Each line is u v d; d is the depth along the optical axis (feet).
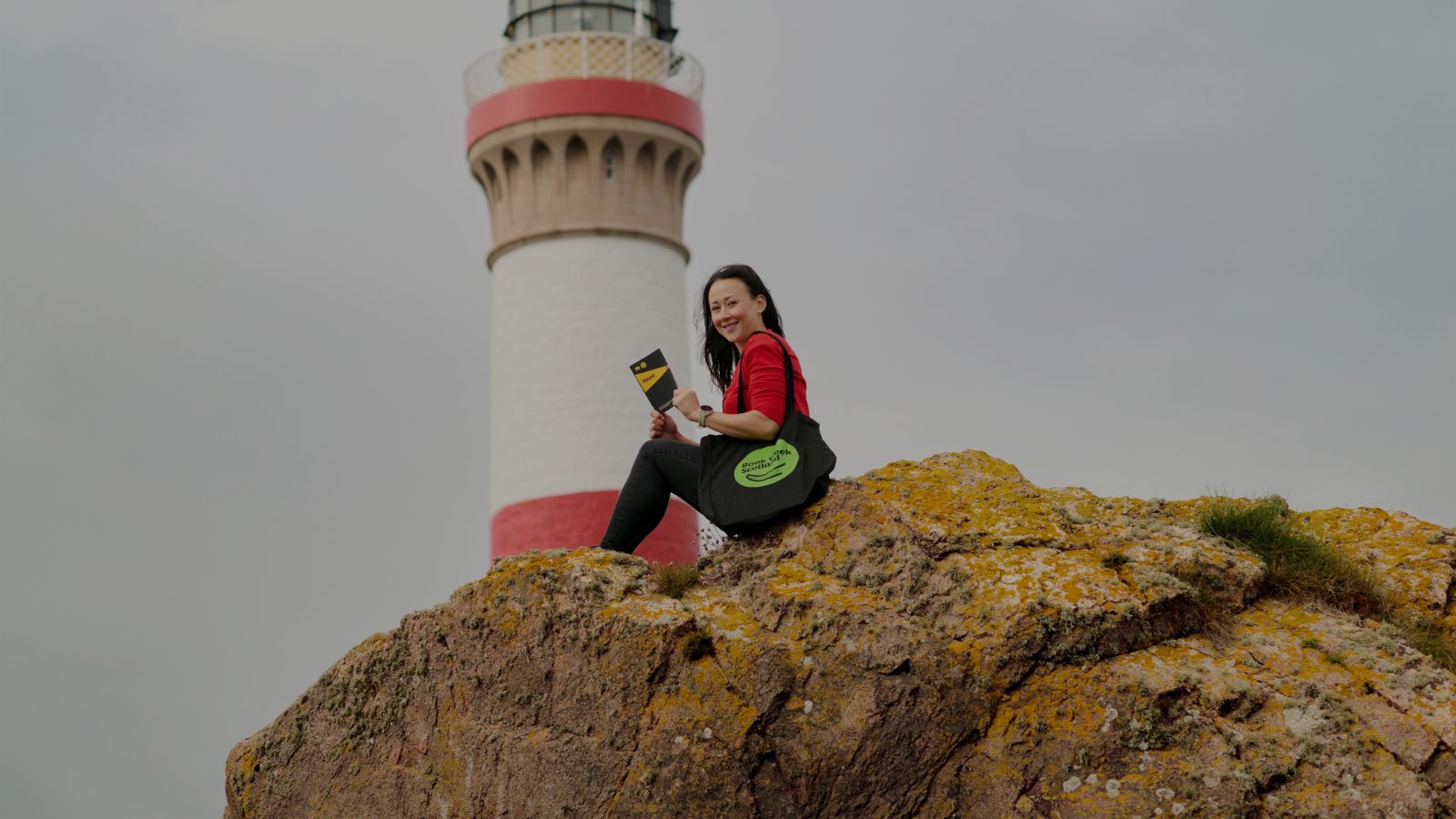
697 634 25.72
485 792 27.14
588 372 109.60
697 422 28.45
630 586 26.94
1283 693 23.79
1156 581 24.98
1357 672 24.04
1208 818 22.70
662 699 25.58
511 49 115.34
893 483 27.91
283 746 30.86
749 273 29.68
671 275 114.11
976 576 25.34
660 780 25.09
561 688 26.58
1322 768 22.81
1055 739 23.80
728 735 24.94
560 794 25.99
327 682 30.48
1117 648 24.31
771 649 25.30
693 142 116.06
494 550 110.73
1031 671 24.34
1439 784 22.44
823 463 27.73
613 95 111.34
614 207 111.86
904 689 24.49
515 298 112.68
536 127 111.04
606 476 108.06
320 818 29.84
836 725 24.68
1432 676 23.84
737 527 28.17
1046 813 23.47
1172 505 29.50
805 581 26.66
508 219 113.60
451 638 28.35
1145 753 23.44
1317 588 26.55
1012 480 28.86
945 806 24.07
